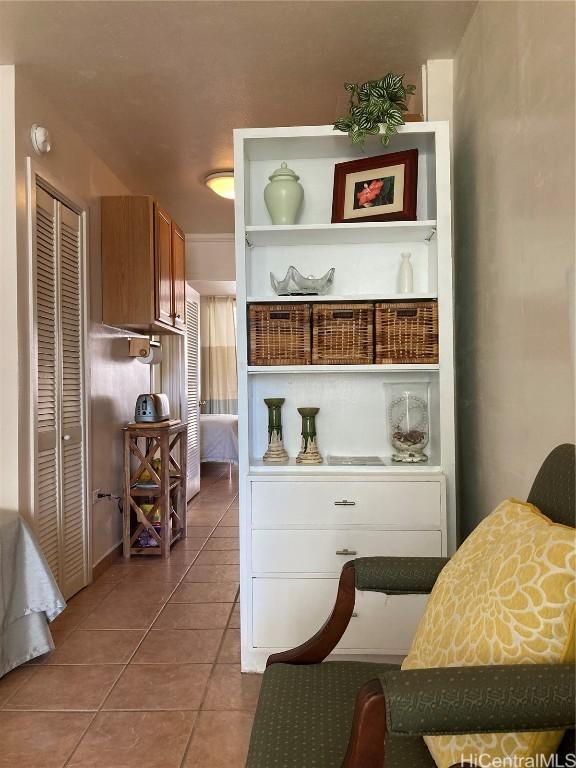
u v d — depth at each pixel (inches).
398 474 89.0
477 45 89.4
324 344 93.2
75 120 127.6
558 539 38.4
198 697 83.4
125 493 153.8
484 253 86.4
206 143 141.2
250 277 104.0
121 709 80.5
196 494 236.4
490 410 84.4
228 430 272.4
